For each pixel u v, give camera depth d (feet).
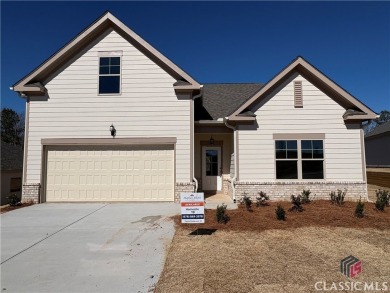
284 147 42.60
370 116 41.01
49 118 42.52
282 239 24.16
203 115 47.70
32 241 24.43
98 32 43.60
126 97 42.75
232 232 26.27
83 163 42.68
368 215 32.14
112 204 40.75
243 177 42.32
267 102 43.01
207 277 17.01
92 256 20.81
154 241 24.07
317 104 42.80
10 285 16.40
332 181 41.88
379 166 82.38
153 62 43.24
